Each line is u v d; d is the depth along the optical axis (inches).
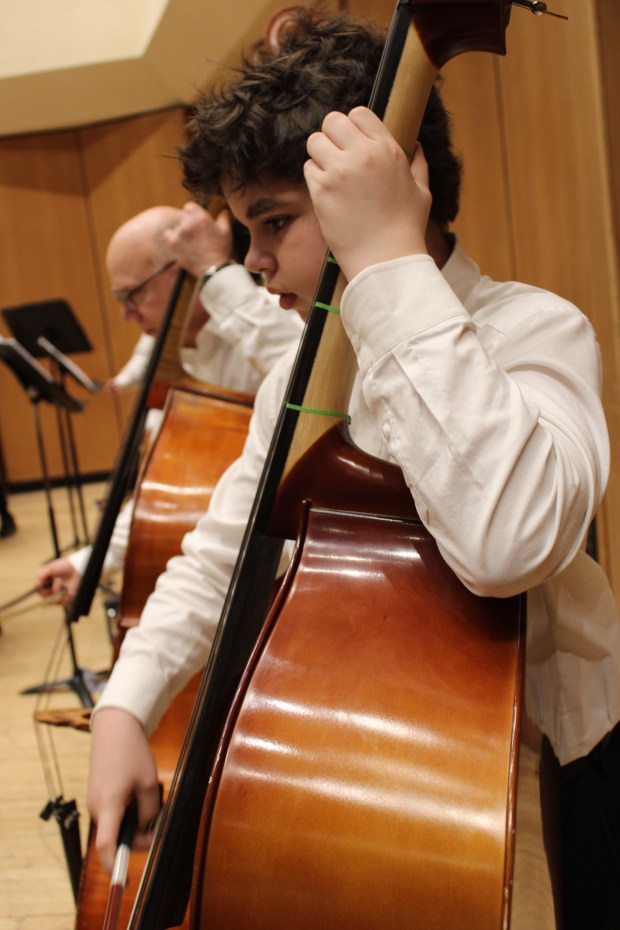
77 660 131.5
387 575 32.8
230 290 72.6
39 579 84.7
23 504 267.1
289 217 36.2
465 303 38.0
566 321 33.8
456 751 28.7
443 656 30.7
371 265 28.7
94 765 41.0
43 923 74.3
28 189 275.4
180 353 82.0
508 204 114.4
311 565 33.6
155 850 34.4
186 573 45.7
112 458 288.0
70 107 260.1
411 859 27.7
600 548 81.5
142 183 270.2
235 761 30.0
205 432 77.4
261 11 159.0
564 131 87.4
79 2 239.8
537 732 33.0
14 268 278.5
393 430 28.4
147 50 230.8
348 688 30.5
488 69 111.8
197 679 62.0
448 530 27.9
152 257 89.7
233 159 35.5
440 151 37.9
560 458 28.1
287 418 34.6
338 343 33.9
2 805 94.0
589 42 73.0
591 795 40.0
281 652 31.6
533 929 31.2
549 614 37.0
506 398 27.5
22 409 282.2
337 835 28.5
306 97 34.6
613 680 39.1
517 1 30.7
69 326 170.9
